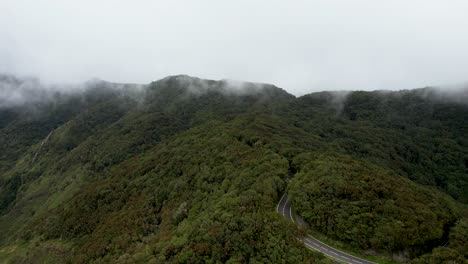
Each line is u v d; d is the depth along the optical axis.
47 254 114.44
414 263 64.44
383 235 67.88
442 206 80.06
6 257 127.75
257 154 105.25
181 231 78.56
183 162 120.44
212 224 73.12
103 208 121.38
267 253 65.31
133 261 75.25
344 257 66.94
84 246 103.00
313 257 64.44
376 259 66.69
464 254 66.50
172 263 67.56
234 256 65.50
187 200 96.62
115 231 101.06
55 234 122.94
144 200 110.75
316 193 79.31
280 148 109.25
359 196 76.31
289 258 63.97
